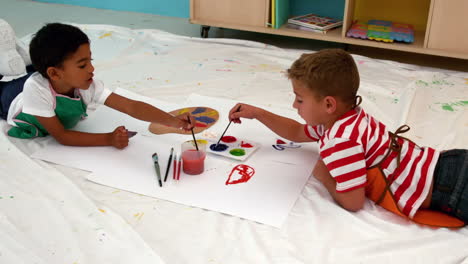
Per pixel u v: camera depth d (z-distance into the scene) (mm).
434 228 1013
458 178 996
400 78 1981
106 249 922
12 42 1638
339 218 1038
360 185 1012
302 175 1191
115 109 1399
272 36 2799
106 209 1043
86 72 1218
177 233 985
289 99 1727
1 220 994
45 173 1172
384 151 1031
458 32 2104
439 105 1705
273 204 1076
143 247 925
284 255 928
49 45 1165
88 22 2943
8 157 1243
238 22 2512
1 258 888
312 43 2688
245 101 1694
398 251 937
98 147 1313
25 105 1251
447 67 2264
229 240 966
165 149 1311
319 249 945
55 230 974
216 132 1405
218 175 1185
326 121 1061
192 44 2404
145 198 1096
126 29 2543
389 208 1059
